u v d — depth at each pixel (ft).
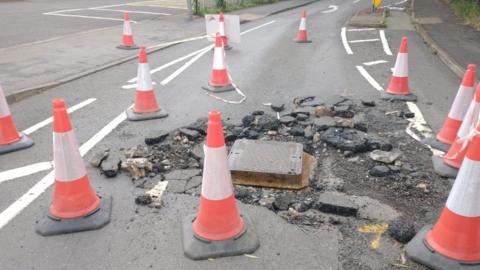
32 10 64.95
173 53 35.63
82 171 11.73
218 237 10.65
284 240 11.07
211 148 10.34
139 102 20.12
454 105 16.39
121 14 61.21
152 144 16.85
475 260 9.86
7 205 12.82
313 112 20.07
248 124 18.65
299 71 29.68
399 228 11.05
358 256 10.46
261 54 35.73
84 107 21.84
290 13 70.64
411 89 24.99
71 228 11.44
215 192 10.53
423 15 59.00
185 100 23.02
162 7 71.26
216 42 24.67
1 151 16.24
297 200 12.78
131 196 13.17
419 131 18.25
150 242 11.06
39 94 24.08
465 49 35.73
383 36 44.52
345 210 12.06
